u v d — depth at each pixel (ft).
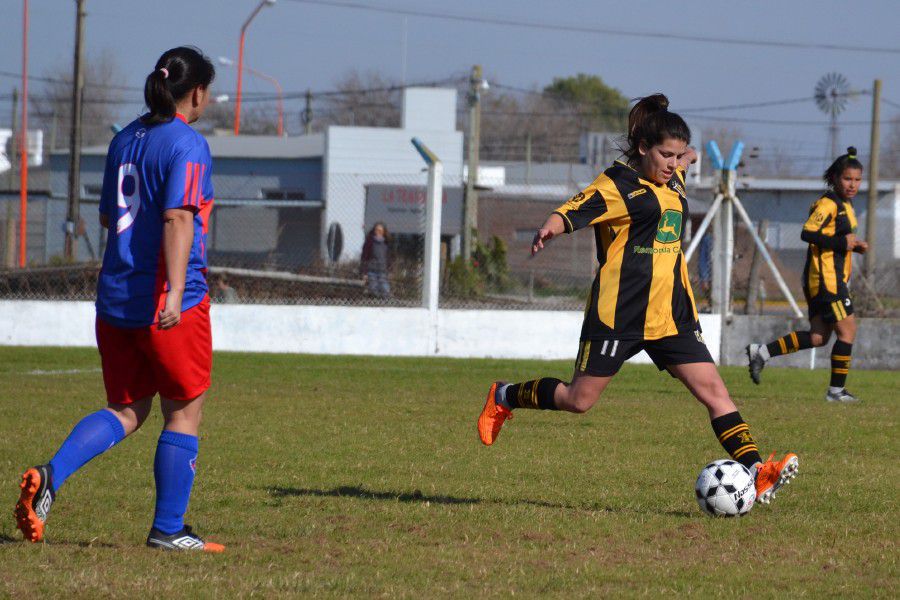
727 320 191.01
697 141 554.05
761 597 45.24
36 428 93.91
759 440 94.53
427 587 46.06
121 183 51.49
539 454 85.46
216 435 93.56
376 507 63.72
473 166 345.51
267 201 274.16
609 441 92.79
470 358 183.32
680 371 62.90
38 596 43.04
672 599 44.78
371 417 106.73
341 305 200.13
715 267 191.93
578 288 209.97
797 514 63.36
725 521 61.05
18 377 140.36
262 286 207.21
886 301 222.69
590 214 59.31
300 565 49.83
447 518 60.95
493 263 205.05
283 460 81.10
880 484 73.56
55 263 230.68
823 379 157.48
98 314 52.29
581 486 71.97
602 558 52.34
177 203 49.73
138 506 63.05
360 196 257.14
